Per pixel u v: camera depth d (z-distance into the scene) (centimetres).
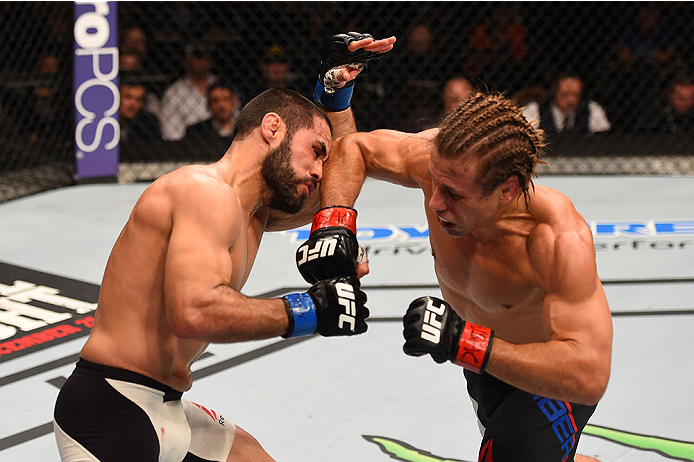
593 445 281
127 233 196
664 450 277
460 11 736
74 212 588
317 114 204
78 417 195
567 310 177
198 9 720
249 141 198
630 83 720
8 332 385
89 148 653
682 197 598
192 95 696
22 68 719
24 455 285
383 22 711
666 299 409
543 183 651
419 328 171
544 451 207
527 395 207
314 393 325
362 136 219
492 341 172
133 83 702
